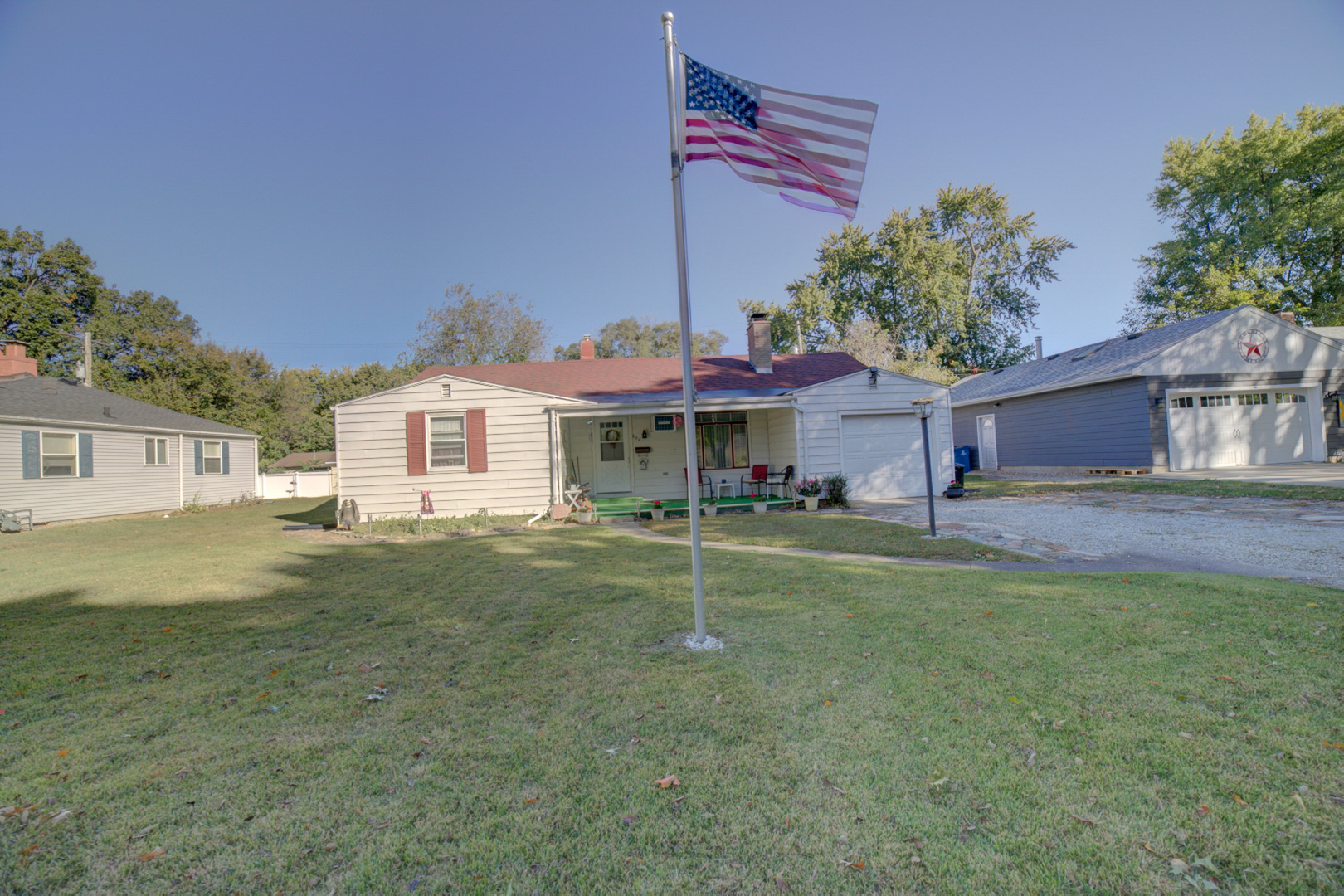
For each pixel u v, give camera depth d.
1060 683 3.52
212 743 3.18
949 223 40.50
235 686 3.99
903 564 7.34
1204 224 34.59
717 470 16.64
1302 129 29.69
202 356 31.92
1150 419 17.25
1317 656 3.71
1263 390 18.05
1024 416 22.94
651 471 16.53
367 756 3.01
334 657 4.55
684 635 4.77
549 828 2.41
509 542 10.53
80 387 21.11
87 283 35.84
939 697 3.41
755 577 6.79
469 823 2.46
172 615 5.95
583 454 16.41
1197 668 3.63
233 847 2.35
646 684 3.79
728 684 3.74
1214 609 4.75
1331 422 18.28
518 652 4.52
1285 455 18.16
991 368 40.28
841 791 2.58
